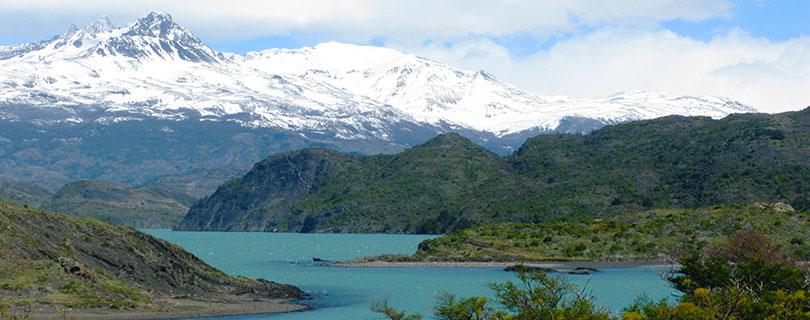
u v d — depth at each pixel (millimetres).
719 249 81062
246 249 184875
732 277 52875
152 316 61969
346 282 99000
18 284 61719
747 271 53594
